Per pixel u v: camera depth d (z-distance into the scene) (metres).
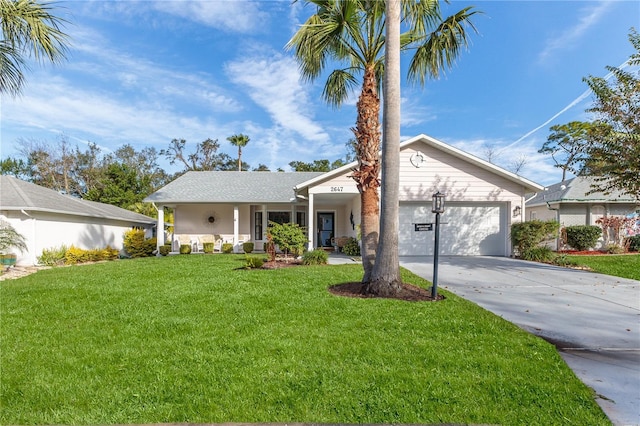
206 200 16.66
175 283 7.45
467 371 3.15
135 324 4.65
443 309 5.17
